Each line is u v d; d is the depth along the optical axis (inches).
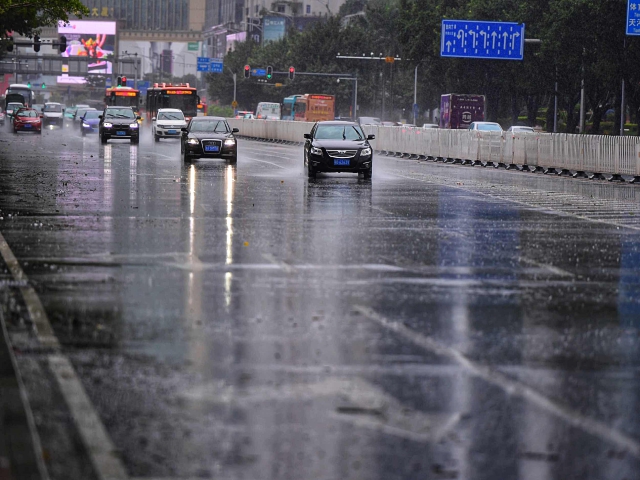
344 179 1813.5
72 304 582.9
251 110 7824.8
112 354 463.2
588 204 1363.2
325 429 358.3
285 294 628.4
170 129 3462.1
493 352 481.4
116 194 1370.6
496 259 804.0
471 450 338.3
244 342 492.4
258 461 324.5
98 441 341.1
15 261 749.9
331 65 6378.0
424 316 565.9
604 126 5103.3
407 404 390.6
